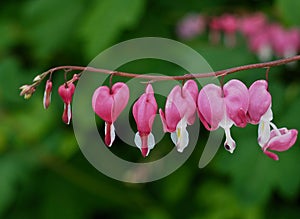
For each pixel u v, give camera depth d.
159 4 7.39
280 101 6.63
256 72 6.86
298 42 6.95
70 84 3.43
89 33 6.76
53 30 7.37
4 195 6.67
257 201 6.43
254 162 6.52
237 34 7.29
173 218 7.56
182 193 7.47
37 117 6.95
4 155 6.95
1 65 7.20
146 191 7.64
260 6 7.77
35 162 6.96
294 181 6.42
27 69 7.80
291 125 6.51
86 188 7.49
